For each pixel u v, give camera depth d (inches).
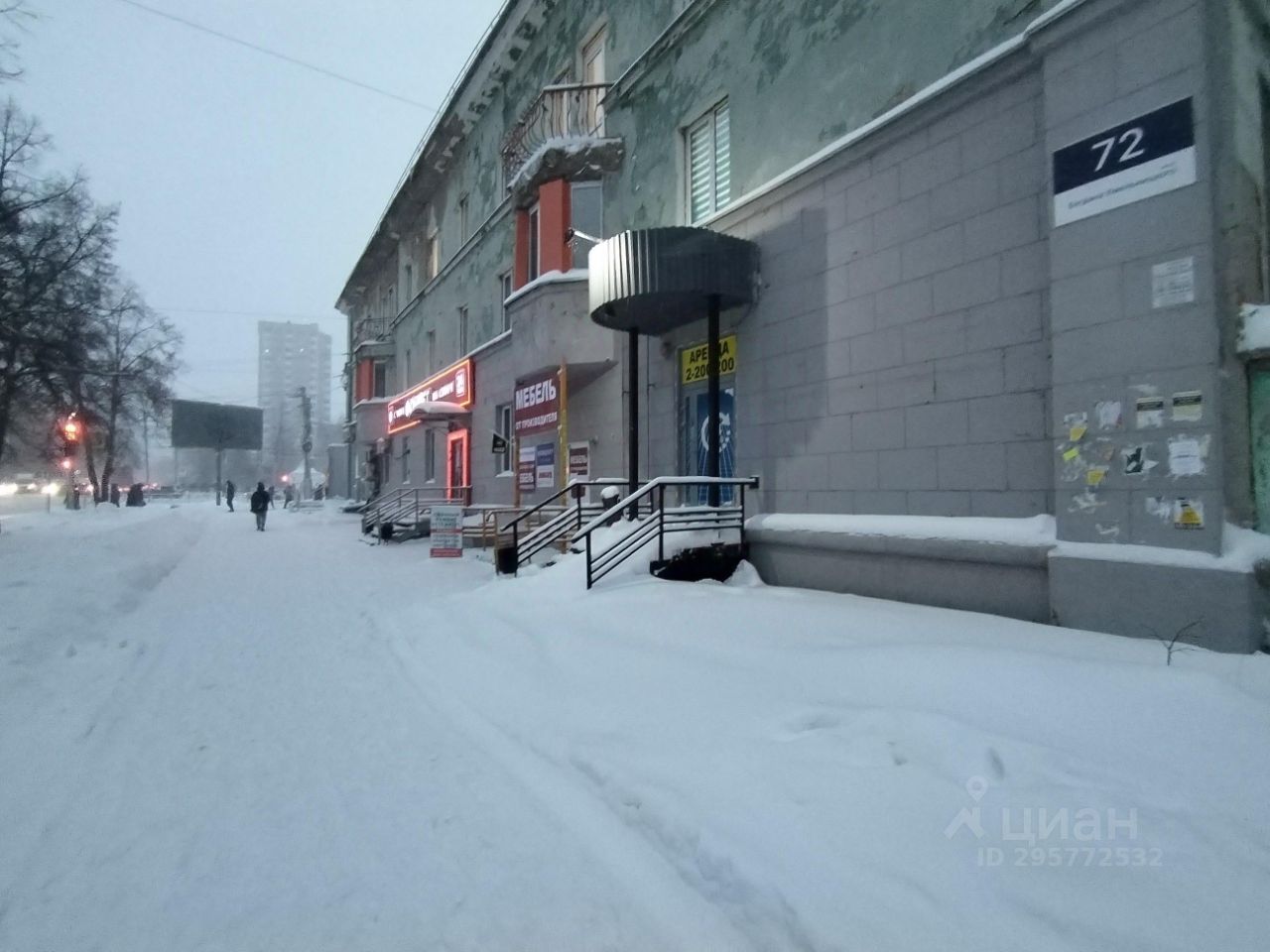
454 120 743.1
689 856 109.7
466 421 729.0
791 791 117.7
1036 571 217.2
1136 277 189.8
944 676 156.4
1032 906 86.5
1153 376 185.8
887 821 106.1
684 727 150.7
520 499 580.4
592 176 476.1
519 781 141.1
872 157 284.5
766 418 335.3
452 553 530.9
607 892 103.5
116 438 1481.3
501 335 627.5
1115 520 193.0
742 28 362.3
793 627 217.3
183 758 154.2
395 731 170.6
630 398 392.8
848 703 152.9
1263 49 194.4
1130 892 86.9
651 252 329.1
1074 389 203.6
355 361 1291.8
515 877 107.3
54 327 749.9
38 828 123.3
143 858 113.8
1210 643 170.7
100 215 813.9
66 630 266.8
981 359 243.3
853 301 291.3
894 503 272.8
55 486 2196.1
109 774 145.3
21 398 829.8
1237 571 167.0
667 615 239.6
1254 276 179.8
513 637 238.7
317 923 96.7
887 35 283.0
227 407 2087.8
